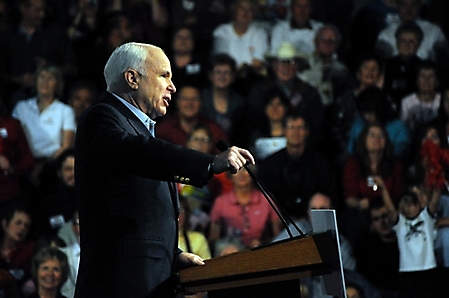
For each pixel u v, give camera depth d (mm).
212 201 21312
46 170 22172
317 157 22078
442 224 21172
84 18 25000
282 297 8914
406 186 22359
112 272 8789
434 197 21594
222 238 19969
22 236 20062
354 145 23234
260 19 25609
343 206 22141
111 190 8891
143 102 9352
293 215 21234
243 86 24359
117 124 8953
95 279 8844
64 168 21094
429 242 20812
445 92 24516
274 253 8453
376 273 20734
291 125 21938
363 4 27406
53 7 25047
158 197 9008
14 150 22125
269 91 23312
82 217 9086
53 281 18312
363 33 26391
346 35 26766
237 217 20750
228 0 25984
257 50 25156
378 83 24844
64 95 23859
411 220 20906
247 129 23391
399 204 21047
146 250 8828
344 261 20703
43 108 23031
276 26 25516
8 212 20281
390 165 22281
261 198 21000
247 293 8961
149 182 8969
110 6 25453
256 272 8500
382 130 22375
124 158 8453
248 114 23516
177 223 9258
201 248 19234
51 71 23047
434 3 27188
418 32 25562
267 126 23281
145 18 25469
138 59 9336
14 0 24609
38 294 18406
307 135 22359
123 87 9328
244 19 25125
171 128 22703
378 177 21984
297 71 24250
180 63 24234
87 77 24656
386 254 20781
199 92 22859
